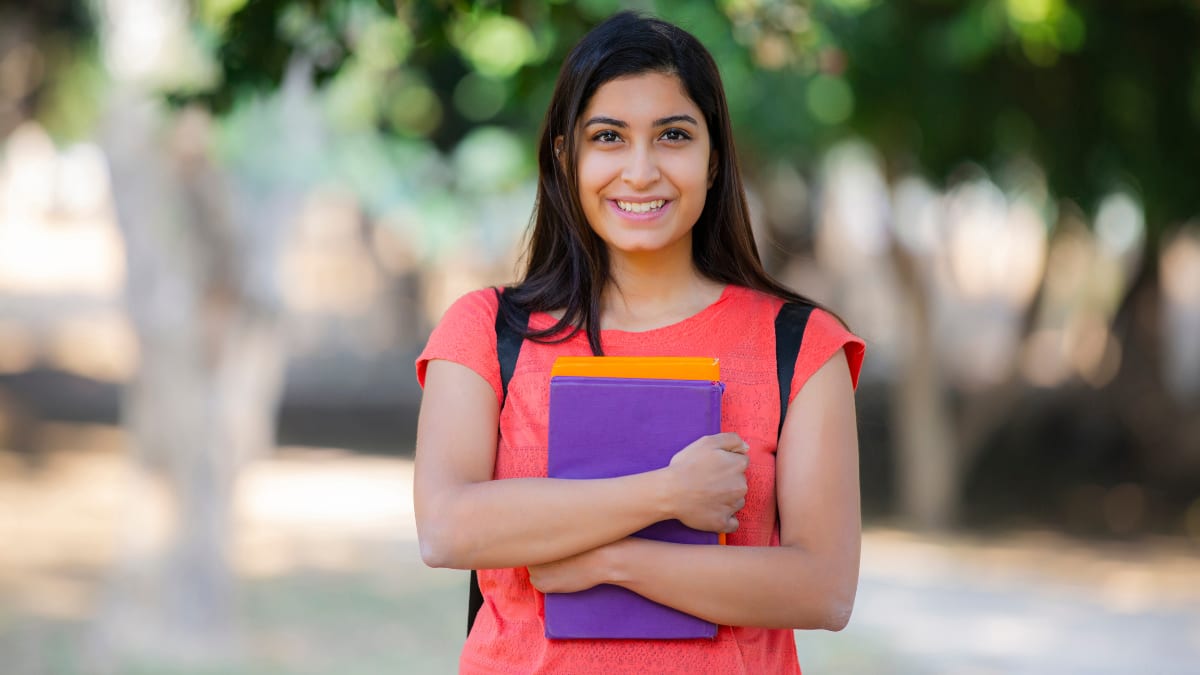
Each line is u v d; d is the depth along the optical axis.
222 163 9.45
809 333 2.76
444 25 4.75
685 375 2.62
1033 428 20.56
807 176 18.09
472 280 24.38
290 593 11.95
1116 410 19.28
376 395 26.36
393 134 13.62
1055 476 19.58
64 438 20.72
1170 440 18.80
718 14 5.16
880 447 21.77
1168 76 11.87
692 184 2.72
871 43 10.91
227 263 9.69
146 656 9.61
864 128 12.34
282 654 9.82
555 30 5.00
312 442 21.48
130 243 9.57
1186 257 27.41
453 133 14.90
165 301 9.63
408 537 14.76
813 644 10.63
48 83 15.94
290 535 14.66
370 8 5.02
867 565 14.39
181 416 9.78
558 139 2.82
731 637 2.63
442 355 2.78
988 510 17.84
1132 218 17.64
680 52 2.73
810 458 2.68
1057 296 20.95
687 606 2.55
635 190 2.70
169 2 8.93
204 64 8.93
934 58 11.05
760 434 2.71
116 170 9.42
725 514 2.55
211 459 9.83
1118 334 19.27
